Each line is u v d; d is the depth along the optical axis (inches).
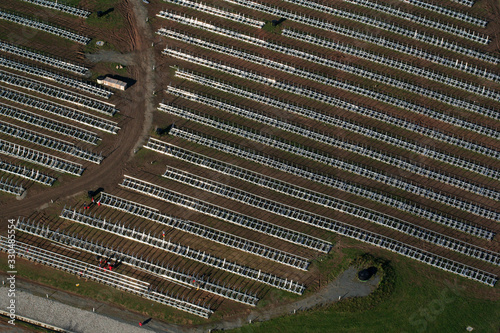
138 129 4416.8
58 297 3686.0
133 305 3671.3
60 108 4490.7
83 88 4606.3
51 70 4707.2
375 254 3905.0
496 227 4072.3
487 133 4503.0
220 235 3946.9
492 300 3747.5
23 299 3659.0
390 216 4077.3
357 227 4020.7
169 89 4630.9
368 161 4343.0
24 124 4409.5
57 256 3818.9
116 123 4434.1
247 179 4212.6
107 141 4345.5
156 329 3587.6
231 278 3779.5
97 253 3838.6
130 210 4025.6
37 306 3639.3
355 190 4180.6
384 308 3663.9
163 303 3678.6
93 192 4079.7
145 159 4271.7
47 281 3742.6
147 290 3710.6
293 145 4394.7
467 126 4532.5
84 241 3868.1
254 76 4746.6
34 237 3895.2
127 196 4094.5
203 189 4153.5
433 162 4355.3
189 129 4436.5
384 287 3735.2
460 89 4749.0
